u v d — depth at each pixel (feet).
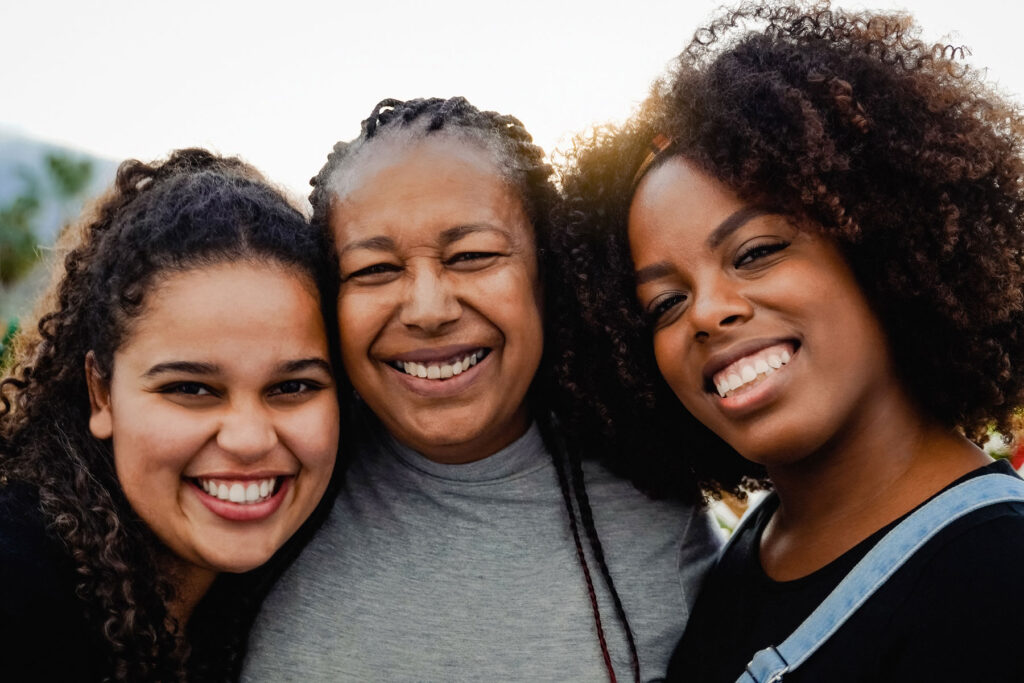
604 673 4.95
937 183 4.22
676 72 4.77
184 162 5.24
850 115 4.24
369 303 4.83
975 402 4.51
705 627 4.90
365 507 5.36
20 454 4.60
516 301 4.93
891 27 4.61
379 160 4.84
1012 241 4.41
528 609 5.05
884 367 4.35
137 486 4.32
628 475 5.49
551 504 5.34
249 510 4.40
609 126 5.08
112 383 4.38
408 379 4.96
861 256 4.31
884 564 3.84
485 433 5.16
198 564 4.54
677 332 4.54
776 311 4.17
